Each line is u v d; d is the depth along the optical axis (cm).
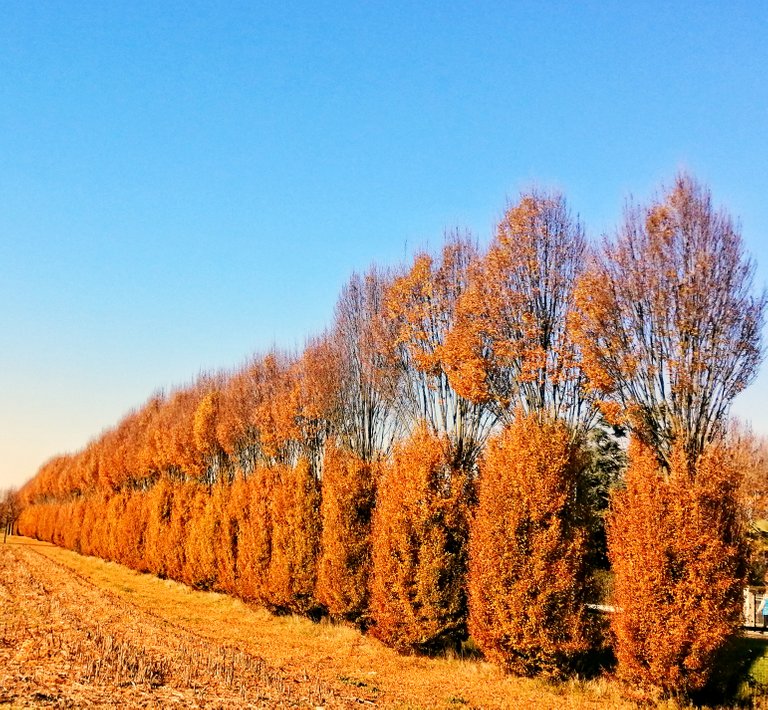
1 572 5238
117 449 7781
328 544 3148
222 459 5191
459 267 3005
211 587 4750
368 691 1992
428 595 2566
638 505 2011
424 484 2653
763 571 3344
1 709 1426
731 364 2053
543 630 2142
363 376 3731
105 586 4941
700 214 2109
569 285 2473
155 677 1864
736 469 2052
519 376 2484
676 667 1883
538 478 2242
